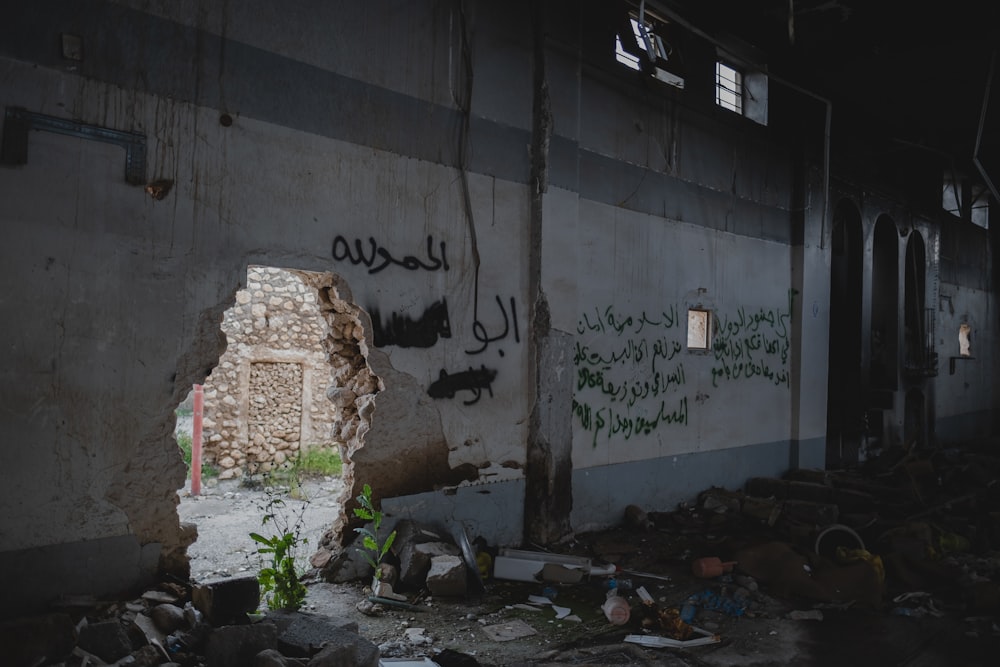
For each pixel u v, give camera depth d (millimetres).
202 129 4586
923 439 14055
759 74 9625
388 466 5582
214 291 4645
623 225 7469
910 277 13781
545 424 6496
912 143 11984
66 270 4062
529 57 6562
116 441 4262
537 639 4660
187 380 4547
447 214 5930
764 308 9461
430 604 5145
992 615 5371
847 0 8312
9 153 3855
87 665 3471
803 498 8664
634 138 7625
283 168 4961
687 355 8266
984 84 10305
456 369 5984
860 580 5746
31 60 3932
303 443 9648
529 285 6535
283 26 4969
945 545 7148
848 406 11656
